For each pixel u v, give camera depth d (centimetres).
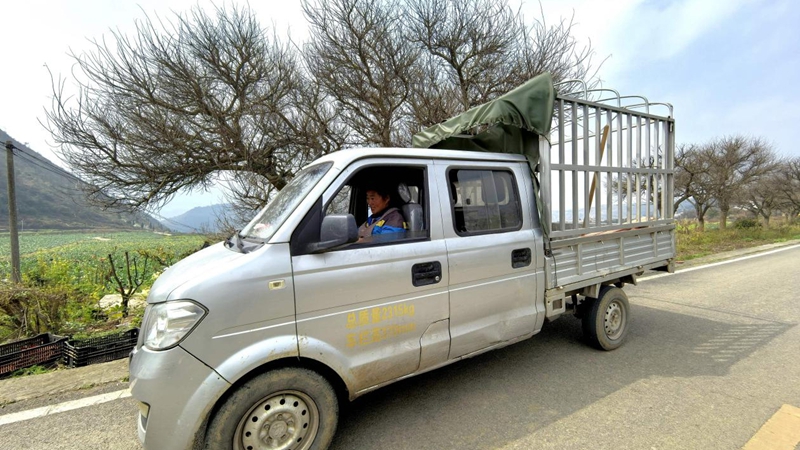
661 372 355
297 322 223
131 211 930
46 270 698
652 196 448
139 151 871
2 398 323
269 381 214
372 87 1046
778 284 737
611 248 397
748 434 258
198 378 198
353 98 1052
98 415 299
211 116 909
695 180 2114
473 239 298
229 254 235
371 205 333
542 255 339
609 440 256
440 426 278
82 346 427
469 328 295
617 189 405
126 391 338
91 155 852
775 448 242
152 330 204
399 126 1089
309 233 231
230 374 203
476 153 319
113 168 859
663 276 830
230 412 205
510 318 319
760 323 496
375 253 252
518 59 1036
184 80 876
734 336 449
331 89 1026
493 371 365
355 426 280
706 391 318
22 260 1332
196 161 905
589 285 380
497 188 324
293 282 223
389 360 256
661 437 257
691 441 252
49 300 535
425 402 312
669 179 466
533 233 336
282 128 991
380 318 252
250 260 215
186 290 199
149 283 753
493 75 1062
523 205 335
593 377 348
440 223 283
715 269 910
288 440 224
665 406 296
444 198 288
